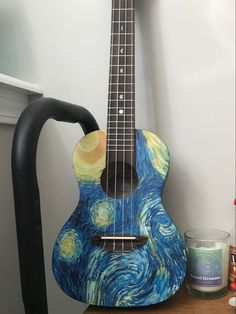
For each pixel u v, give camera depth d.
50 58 1.00
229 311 0.74
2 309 0.94
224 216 0.94
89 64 0.98
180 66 0.93
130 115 0.82
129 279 0.75
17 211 0.62
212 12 0.91
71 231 0.79
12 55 1.02
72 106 0.80
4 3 1.01
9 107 0.93
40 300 0.63
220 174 0.94
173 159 0.96
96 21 0.97
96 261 0.77
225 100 0.92
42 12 0.99
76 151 0.82
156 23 0.93
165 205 0.97
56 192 1.03
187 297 0.81
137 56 0.95
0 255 0.94
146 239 0.77
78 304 1.02
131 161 0.81
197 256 0.81
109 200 0.80
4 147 0.96
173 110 0.95
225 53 0.91
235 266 0.85
